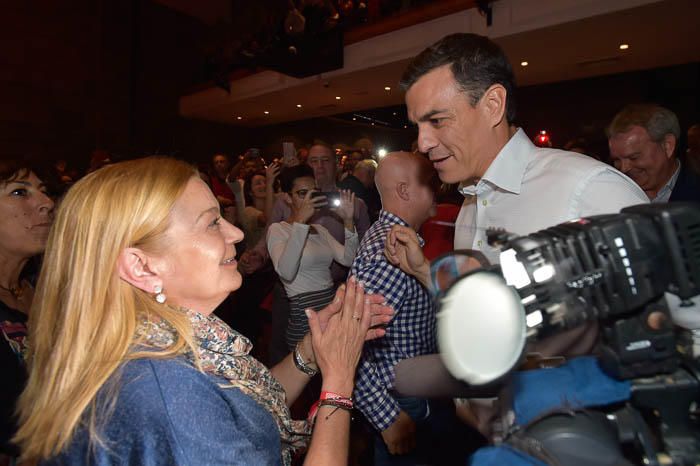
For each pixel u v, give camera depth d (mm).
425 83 907
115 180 703
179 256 703
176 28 9578
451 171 979
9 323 1168
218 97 8625
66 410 596
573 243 354
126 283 683
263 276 3043
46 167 1343
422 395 455
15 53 7426
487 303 344
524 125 7516
